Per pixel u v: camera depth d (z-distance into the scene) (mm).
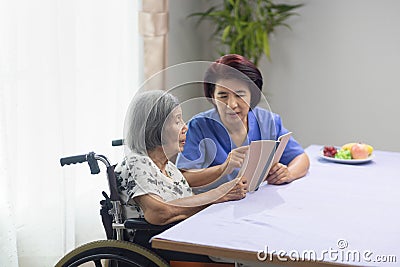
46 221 3150
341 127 4820
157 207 2281
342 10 4695
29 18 3008
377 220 2229
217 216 2240
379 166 3158
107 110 3662
